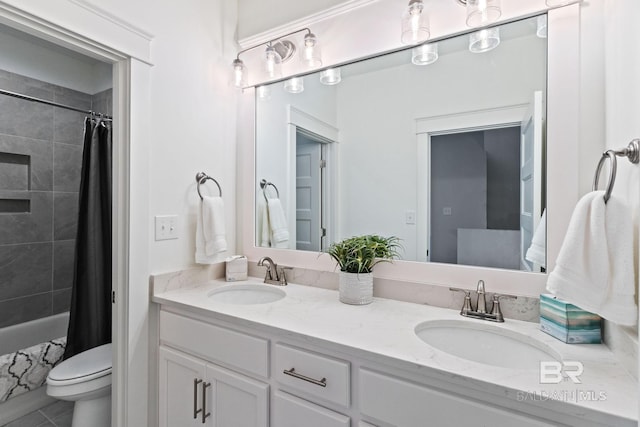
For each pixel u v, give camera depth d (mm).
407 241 1488
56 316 2510
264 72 1761
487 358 1117
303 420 1045
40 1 1094
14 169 2385
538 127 1205
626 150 809
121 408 1401
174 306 1404
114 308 1414
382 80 1550
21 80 2393
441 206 1423
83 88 2740
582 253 846
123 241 1392
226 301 1631
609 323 929
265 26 1838
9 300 2354
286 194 1812
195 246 1676
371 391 929
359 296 1343
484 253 1317
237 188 1947
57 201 2600
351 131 1632
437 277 1366
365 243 1398
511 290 1219
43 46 2463
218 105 1823
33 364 1882
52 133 2562
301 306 1325
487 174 1321
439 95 1422
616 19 952
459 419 805
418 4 1295
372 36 1526
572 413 688
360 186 1613
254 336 1171
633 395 709
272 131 1853
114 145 1408
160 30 1513
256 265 1873
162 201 1523
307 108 1742
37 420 1821
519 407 752
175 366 1402
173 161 1573
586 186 1098
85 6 1220
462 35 1349
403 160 1509
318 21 1652
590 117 1090
